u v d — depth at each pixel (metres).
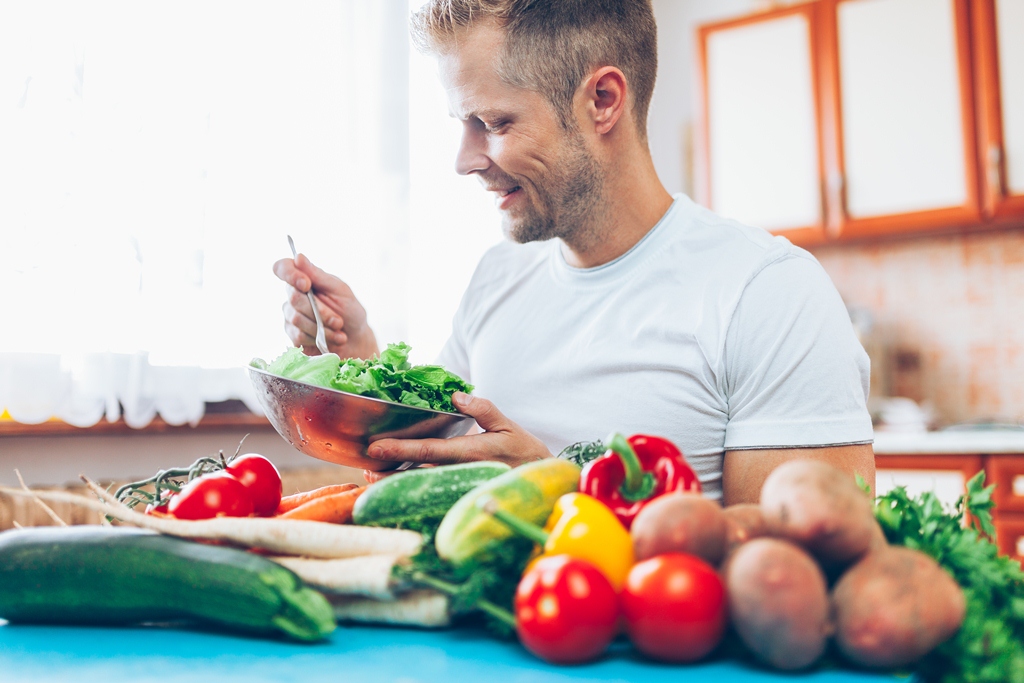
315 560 0.67
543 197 1.15
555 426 1.24
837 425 1.05
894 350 3.01
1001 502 2.22
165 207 1.90
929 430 2.74
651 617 0.54
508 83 1.07
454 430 0.97
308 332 1.20
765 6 3.25
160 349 1.88
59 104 1.75
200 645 0.65
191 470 0.82
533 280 1.35
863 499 0.54
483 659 0.59
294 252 1.19
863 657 0.52
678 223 1.24
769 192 2.92
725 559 0.56
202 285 1.95
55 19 1.76
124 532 0.70
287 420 0.87
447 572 0.63
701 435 1.16
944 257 2.94
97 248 1.79
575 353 1.25
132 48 1.88
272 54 2.15
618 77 1.12
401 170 2.38
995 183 2.54
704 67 3.06
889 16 2.73
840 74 2.80
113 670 0.58
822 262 3.14
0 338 1.67
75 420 1.75
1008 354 2.84
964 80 2.61
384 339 2.32
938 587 0.51
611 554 0.58
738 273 1.16
